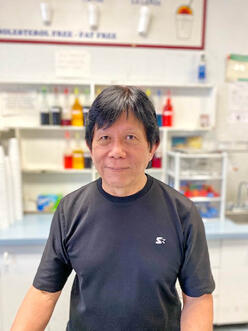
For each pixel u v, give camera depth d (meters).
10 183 1.89
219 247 1.79
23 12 1.97
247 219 2.21
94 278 0.74
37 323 0.77
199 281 0.74
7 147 2.10
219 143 2.26
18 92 2.08
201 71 2.10
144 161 0.72
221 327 1.95
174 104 2.20
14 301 1.70
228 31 2.14
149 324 0.74
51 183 2.21
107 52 2.08
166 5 2.05
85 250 0.75
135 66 2.11
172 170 2.05
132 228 0.75
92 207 0.78
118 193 0.75
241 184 2.29
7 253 1.66
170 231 0.75
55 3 1.97
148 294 0.73
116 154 0.67
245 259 1.82
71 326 0.82
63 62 2.06
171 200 0.79
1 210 1.81
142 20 2.00
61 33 2.02
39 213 2.14
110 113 0.66
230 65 2.18
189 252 0.75
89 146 0.75
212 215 2.02
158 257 0.73
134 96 0.68
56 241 0.81
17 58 2.02
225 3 2.10
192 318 0.73
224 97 2.21
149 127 0.71
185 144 2.24
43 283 0.79
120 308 0.73
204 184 2.18
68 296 1.61
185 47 2.12
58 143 2.17
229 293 1.84
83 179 2.23
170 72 2.15
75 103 2.03
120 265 0.73
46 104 2.10
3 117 2.08
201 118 2.16
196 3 2.06
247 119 2.26
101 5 2.00
